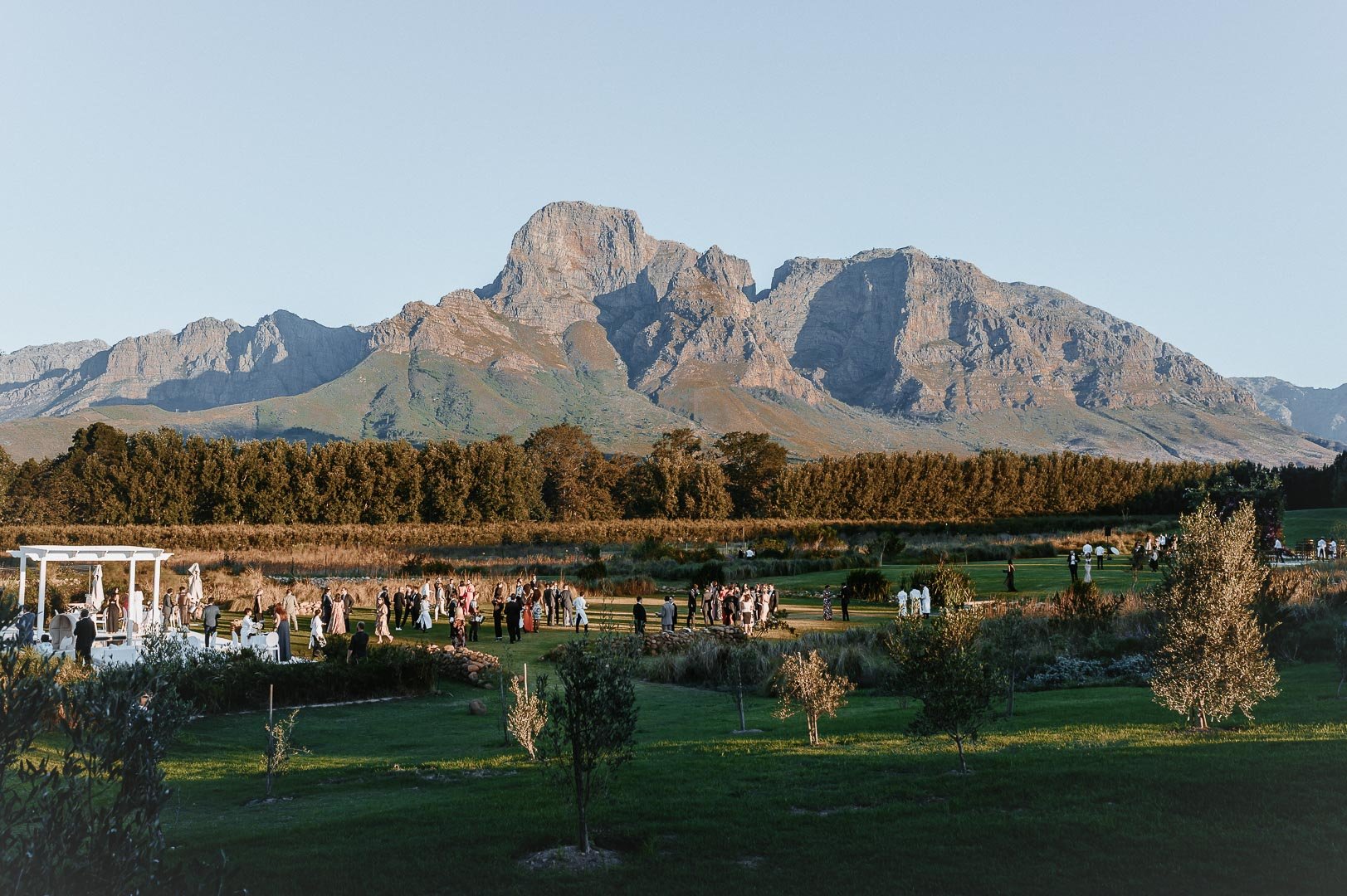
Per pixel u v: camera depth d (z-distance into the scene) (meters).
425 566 65.00
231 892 8.04
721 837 12.90
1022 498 144.12
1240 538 18.78
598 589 54.34
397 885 11.44
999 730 20.11
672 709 26.97
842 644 33.56
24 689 7.25
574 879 11.55
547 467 154.88
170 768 19.28
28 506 114.62
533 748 18.66
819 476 141.62
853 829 12.93
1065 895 10.55
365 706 27.36
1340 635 22.44
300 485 122.94
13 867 6.50
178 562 70.81
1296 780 13.58
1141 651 30.70
